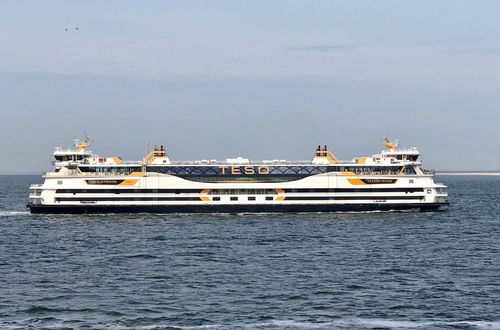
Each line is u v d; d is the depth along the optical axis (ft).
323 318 353.10
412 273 451.53
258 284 420.77
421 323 345.31
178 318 353.31
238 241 586.45
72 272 459.73
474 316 355.56
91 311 365.40
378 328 338.34
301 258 504.84
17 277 444.55
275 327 339.77
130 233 640.17
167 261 495.82
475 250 545.03
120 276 445.78
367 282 426.10
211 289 409.08
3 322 347.36
